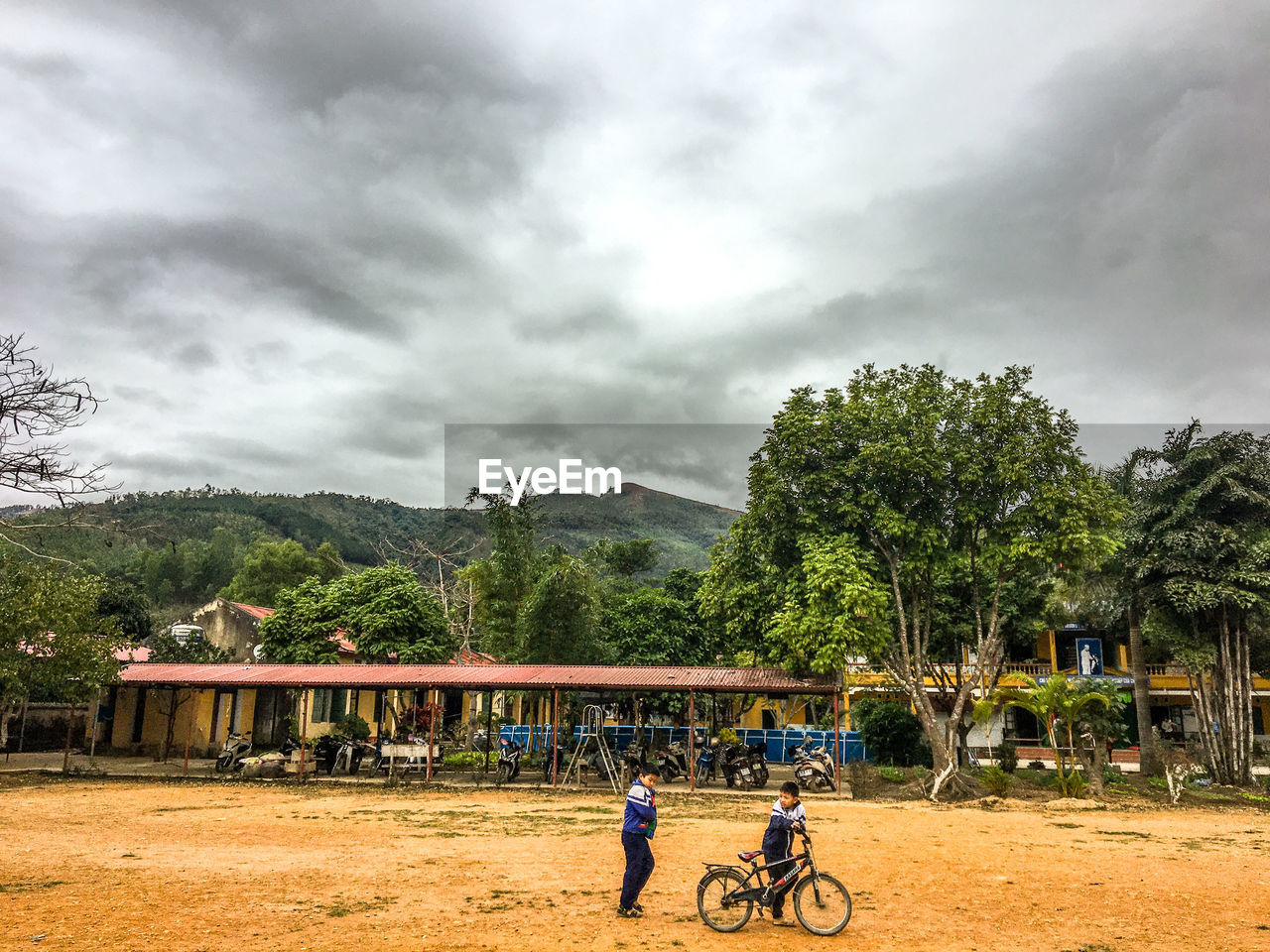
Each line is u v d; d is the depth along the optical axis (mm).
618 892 10352
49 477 14602
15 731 31234
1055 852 13734
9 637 22656
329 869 11555
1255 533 25281
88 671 23484
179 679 24547
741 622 27281
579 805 19359
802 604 22781
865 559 22406
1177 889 11000
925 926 8961
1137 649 27672
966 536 23922
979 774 25094
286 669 25406
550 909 9406
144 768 25922
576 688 23156
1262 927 9094
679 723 34938
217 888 10281
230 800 19484
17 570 23953
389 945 7957
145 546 79188
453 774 25531
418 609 31375
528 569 34625
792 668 23469
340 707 33125
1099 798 21938
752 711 40812
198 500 113500
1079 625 35000
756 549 25188
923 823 17047
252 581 59500
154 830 14891
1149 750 27000
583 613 30828
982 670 23250
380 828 15445
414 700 32656
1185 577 25234
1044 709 22750
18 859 12047
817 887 8648
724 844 14000
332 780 23391
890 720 27234
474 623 42219
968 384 23922
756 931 8633
